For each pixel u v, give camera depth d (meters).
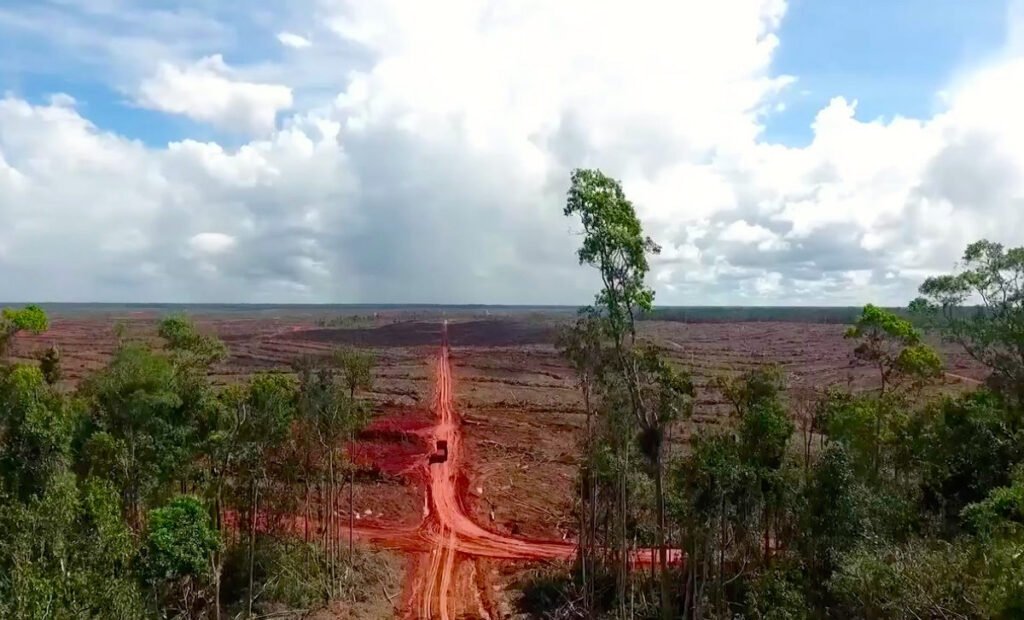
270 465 47.81
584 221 33.31
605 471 39.69
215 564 38.53
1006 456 39.41
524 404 112.19
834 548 34.50
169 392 42.62
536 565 56.22
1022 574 23.42
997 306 42.12
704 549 36.72
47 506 29.58
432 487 75.56
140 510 42.19
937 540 33.47
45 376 49.41
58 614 25.48
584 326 39.81
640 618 41.12
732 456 35.44
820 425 46.28
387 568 54.38
